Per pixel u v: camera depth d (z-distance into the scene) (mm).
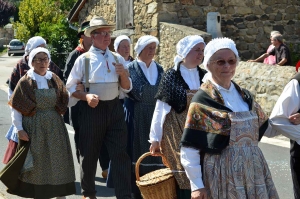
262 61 12664
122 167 5367
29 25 27688
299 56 14758
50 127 5238
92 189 5523
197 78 4484
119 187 5352
